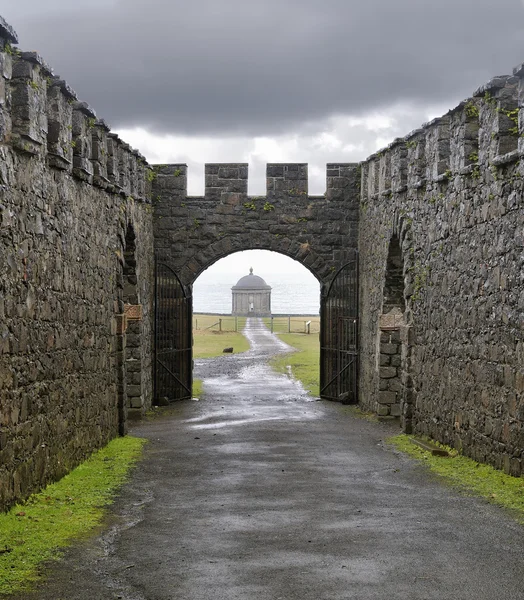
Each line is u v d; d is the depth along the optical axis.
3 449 8.85
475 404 12.86
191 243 23.66
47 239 10.81
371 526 8.89
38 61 9.63
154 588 6.78
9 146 9.20
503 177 11.65
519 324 11.05
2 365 8.83
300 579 7.00
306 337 49.22
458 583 6.88
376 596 6.55
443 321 14.57
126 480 11.70
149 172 22.66
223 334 51.19
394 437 16.31
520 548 7.94
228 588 6.77
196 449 14.80
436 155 14.80
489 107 12.19
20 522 8.72
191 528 8.88
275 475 12.22
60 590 6.72
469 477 11.59
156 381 22.47
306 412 21.02
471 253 13.06
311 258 23.80
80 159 12.52
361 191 22.98
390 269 19.50
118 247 16.09
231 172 23.77
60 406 11.51
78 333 12.75
